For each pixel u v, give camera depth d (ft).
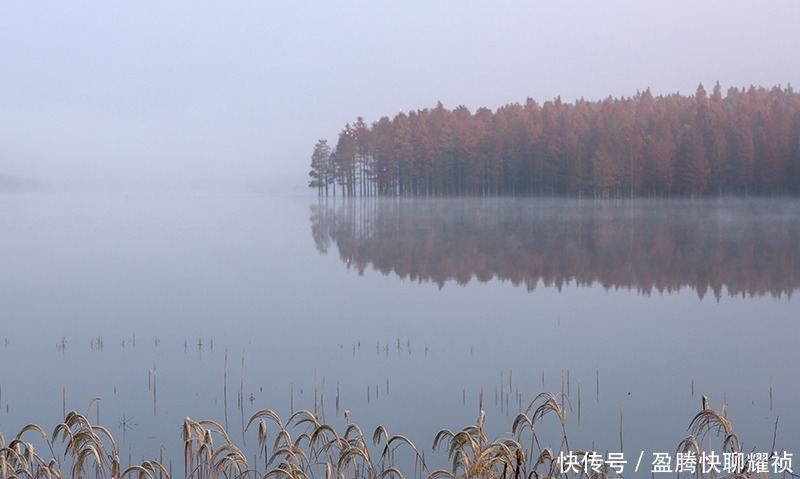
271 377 62.13
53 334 83.35
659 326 89.97
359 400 54.13
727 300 113.09
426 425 47.06
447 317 96.99
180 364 67.41
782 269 150.51
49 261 161.07
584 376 62.95
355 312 100.73
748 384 59.88
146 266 153.89
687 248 190.80
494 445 15.69
